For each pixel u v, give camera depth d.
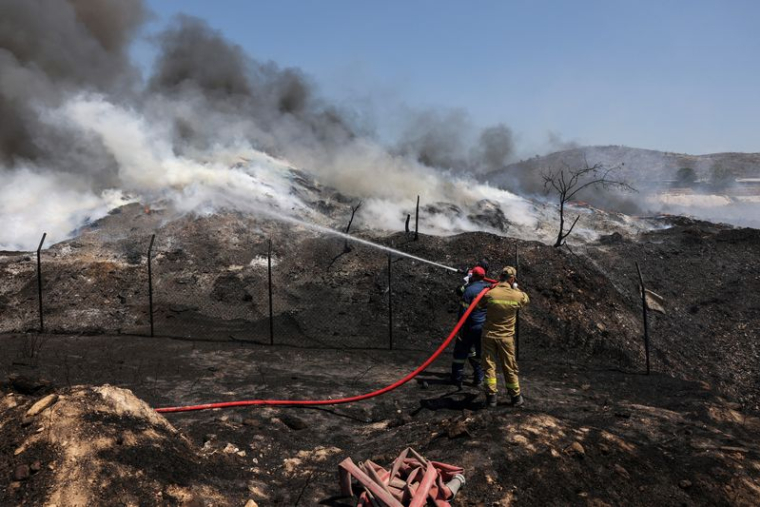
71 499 3.70
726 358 9.36
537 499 4.23
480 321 7.04
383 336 9.38
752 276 11.31
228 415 5.96
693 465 4.98
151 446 4.35
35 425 4.30
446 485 4.24
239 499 4.13
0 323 9.52
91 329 9.30
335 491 4.39
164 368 7.53
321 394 6.82
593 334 9.44
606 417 6.20
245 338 9.15
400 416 6.20
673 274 11.44
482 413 5.38
